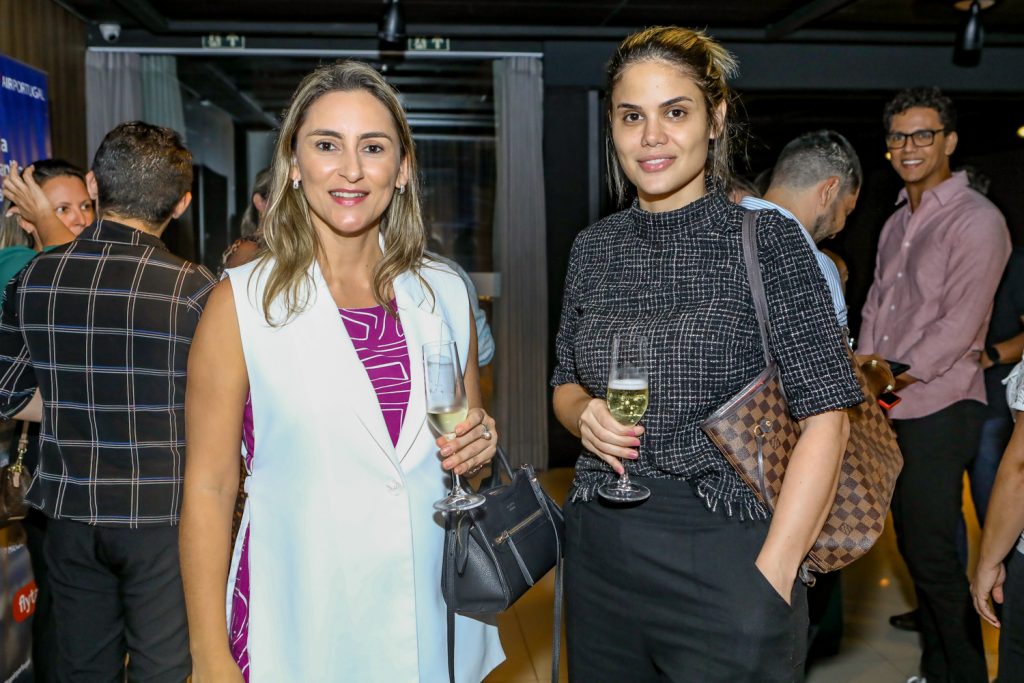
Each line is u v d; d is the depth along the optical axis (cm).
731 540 146
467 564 152
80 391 208
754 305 148
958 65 633
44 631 251
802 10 556
